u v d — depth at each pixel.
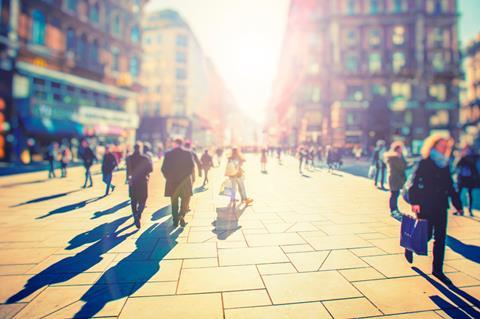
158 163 22.50
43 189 9.22
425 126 33.56
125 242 4.09
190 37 46.31
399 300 2.56
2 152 18.48
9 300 2.50
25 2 19.05
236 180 6.93
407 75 33.44
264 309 2.40
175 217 4.86
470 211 6.03
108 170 8.09
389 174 5.85
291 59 42.09
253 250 3.79
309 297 2.60
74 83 22.45
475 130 42.72
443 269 3.24
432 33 33.72
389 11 33.88
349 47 34.62
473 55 44.00
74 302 2.48
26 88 19.12
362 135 33.75
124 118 27.83
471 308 2.43
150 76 45.28
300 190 9.24
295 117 37.47
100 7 25.20
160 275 3.03
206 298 2.58
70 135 21.67
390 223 5.16
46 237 4.30
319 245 3.98
